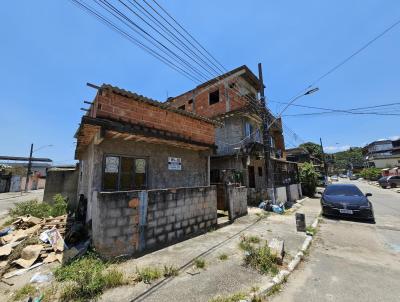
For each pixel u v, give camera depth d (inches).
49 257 183.2
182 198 250.5
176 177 327.0
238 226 309.3
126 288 140.9
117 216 185.6
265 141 477.4
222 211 403.9
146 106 270.5
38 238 217.5
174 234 235.5
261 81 485.1
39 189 1445.6
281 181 709.9
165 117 293.7
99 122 207.8
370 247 230.8
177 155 333.4
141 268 168.1
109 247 178.2
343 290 143.6
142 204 205.5
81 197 305.9
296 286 150.2
